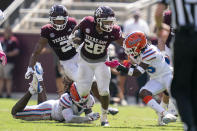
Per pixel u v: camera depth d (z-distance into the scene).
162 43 25.58
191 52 15.30
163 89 23.06
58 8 25.17
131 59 22.44
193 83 15.70
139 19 42.00
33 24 54.50
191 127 15.02
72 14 54.44
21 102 23.70
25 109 23.86
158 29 21.34
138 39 21.81
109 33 21.98
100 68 22.41
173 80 15.62
